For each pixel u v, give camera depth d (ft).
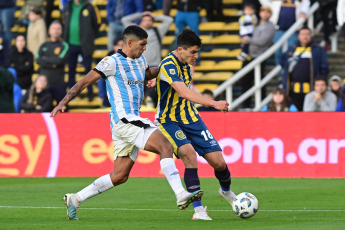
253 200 82.84
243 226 76.07
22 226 77.92
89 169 145.48
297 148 137.59
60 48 180.96
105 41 215.51
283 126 138.10
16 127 148.46
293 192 116.06
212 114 141.28
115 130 80.64
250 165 139.64
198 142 84.07
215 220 82.64
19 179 143.64
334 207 97.40
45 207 99.91
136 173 144.77
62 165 146.72
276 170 138.62
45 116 147.64
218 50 203.10
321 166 136.77
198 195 76.02
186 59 82.43
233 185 126.52
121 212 93.86
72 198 84.12
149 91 167.53
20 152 148.36
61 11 211.00
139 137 78.95
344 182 129.70
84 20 189.98
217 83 196.75
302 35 166.61
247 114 139.64
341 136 135.54
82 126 145.79
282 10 187.83
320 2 195.93
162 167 78.02
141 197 112.47
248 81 187.01
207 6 190.90
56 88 180.96
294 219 83.35
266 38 182.91
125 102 80.33
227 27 203.00
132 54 80.64
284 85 169.48
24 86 190.90
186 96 80.38
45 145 147.43
